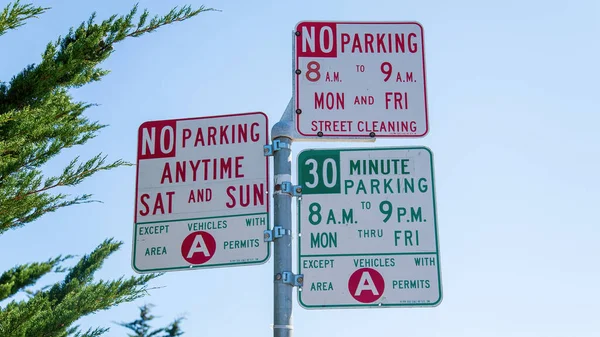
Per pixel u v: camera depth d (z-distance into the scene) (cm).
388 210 540
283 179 537
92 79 946
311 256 525
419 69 580
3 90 832
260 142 571
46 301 858
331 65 576
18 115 769
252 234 544
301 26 585
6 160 786
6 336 766
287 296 508
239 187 561
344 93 570
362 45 584
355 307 514
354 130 561
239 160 568
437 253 529
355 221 536
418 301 518
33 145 841
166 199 568
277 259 519
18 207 760
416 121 567
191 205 563
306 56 577
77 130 866
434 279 523
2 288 801
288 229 527
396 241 531
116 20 866
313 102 565
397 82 576
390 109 568
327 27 586
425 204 542
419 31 591
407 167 552
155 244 558
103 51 872
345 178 547
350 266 524
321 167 550
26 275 982
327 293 517
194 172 572
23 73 838
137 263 554
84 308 907
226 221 552
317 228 533
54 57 860
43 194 791
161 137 587
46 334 847
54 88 877
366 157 554
